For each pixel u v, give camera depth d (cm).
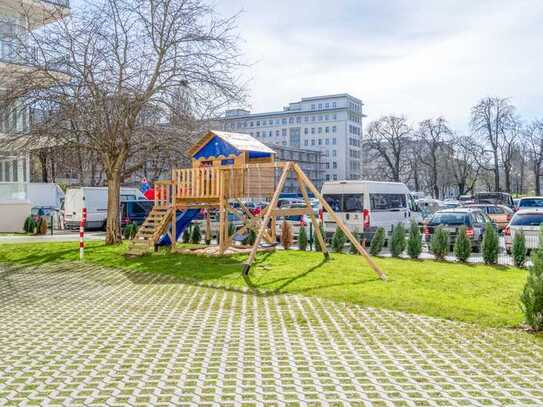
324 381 532
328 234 1978
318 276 1177
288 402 475
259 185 1605
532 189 8081
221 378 543
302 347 657
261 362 598
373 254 1582
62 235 2634
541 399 480
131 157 2123
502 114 5419
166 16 1792
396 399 480
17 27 2028
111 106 1742
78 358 620
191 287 1107
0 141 1808
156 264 1445
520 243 1332
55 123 1705
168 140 1841
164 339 704
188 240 2061
